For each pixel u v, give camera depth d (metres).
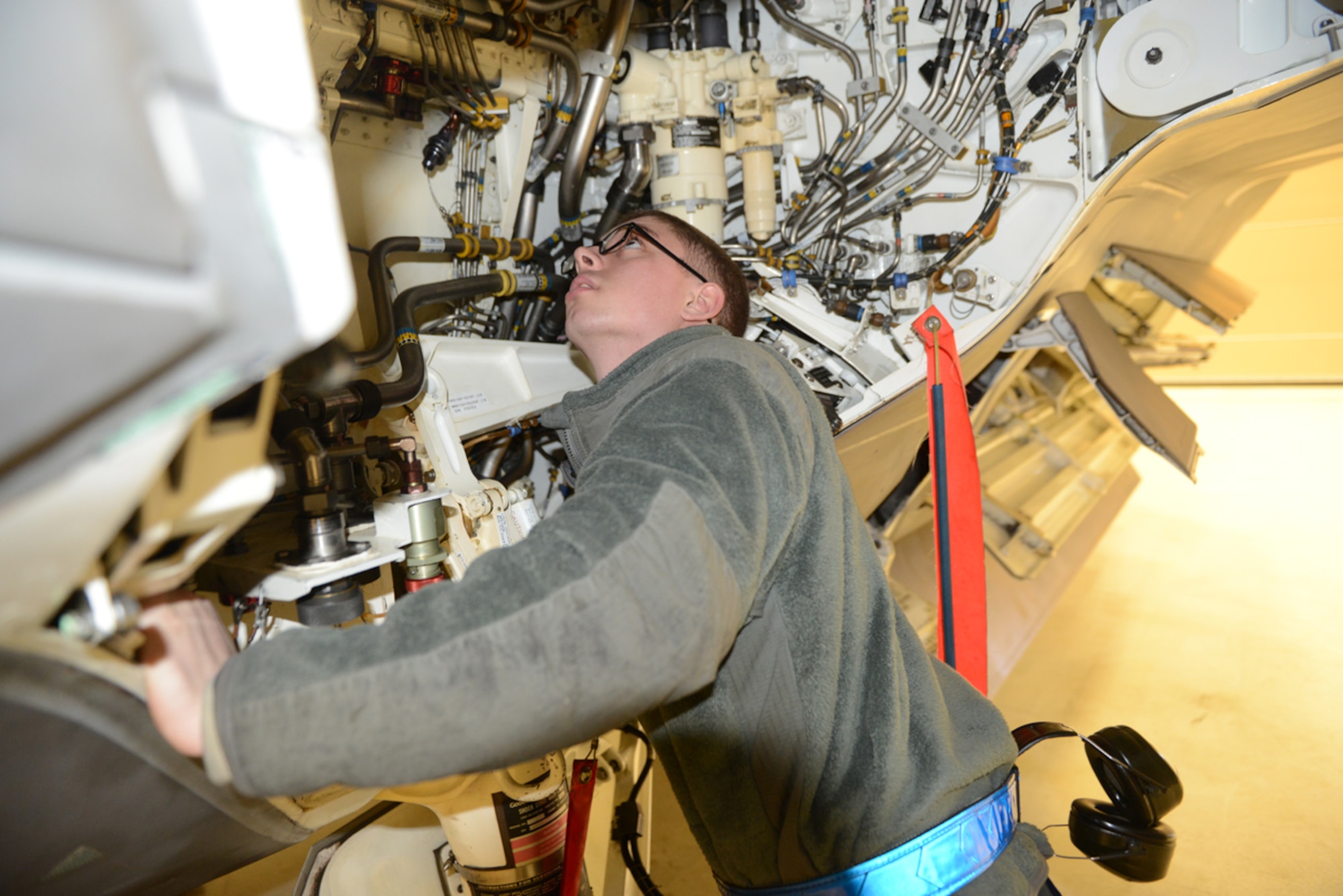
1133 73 1.77
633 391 1.10
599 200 2.22
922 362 2.01
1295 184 4.68
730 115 2.08
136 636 0.63
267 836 0.96
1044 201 1.96
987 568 3.04
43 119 0.35
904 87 1.99
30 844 0.74
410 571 1.12
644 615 0.63
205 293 0.37
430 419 1.41
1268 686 2.77
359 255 1.64
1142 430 2.34
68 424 0.38
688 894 1.99
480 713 0.59
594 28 1.98
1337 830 2.08
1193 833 2.10
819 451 0.98
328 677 0.58
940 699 1.04
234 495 0.56
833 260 2.13
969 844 0.97
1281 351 5.77
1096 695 2.77
